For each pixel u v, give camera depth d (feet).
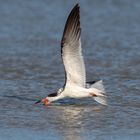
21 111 47.21
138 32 84.89
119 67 63.05
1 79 57.93
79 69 45.57
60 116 45.88
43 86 55.42
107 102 49.80
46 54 70.03
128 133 41.42
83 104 49.44
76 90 46.24
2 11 101.35
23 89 54.24
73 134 41.32
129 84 55.88
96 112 46.91
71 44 44.57
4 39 79.00
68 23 44.14
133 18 96.68
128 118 45.11
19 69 62.23
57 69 62.49
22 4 107.24
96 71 61.36
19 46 74.54
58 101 50.21
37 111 47.34
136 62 65.36
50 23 92.27
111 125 43.37
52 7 105.29
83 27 89.25
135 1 110.01
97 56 68.64
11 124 43.70
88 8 104.94
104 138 40.34
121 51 71.31
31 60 66.69
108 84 55.88
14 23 91.45
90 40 78.69
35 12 101.04
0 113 46.65
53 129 42.52
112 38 80.18
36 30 86.28
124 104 49.14
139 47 73.67
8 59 67.10
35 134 41.32
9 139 40.22
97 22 93.35
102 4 108.17
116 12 102.01
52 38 80.43
